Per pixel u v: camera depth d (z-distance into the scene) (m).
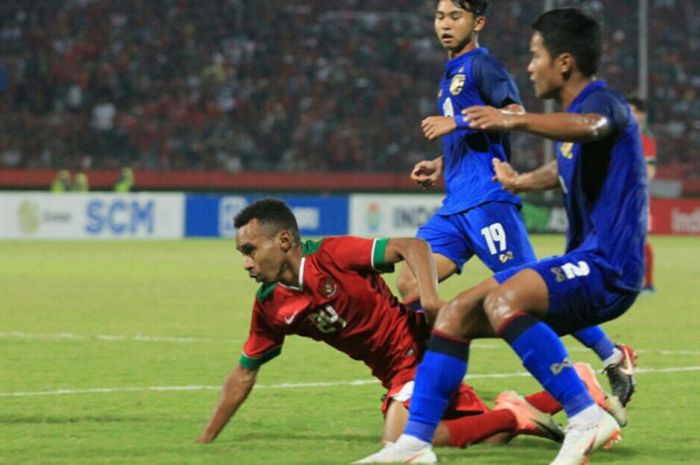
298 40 106.81
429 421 13.48
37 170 90.19
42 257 62.88
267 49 105.25
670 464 14.30
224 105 99.44
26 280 48.47
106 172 91.81
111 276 50.69
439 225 20.53
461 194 20.36
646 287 44.44
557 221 84.62
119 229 82.12
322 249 14.62
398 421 14.89
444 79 20.67
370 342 14.95
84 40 101.12
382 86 103.50
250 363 15.38
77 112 96.00
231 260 61.03
